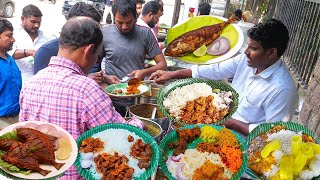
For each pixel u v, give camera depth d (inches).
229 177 47.9
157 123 69.2
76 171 57.1
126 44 112.7
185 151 53.1
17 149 42.8
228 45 84.5
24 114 60.0
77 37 57.5
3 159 42.3
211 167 47.6
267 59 73.5
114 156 49.6
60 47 59.6
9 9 444.1
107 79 105.3
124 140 53.5
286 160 48.6
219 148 52.7
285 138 53.9
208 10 219.9
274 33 69.6
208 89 68.7
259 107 78.0
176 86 72.7
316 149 50.2
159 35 180.9
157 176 52.9
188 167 49.8
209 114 63.4
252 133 57.1
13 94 113.4
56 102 56.4
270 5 292.0
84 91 56.3
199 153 52.4
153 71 113.1
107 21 248.2
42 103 57.4
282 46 71.7
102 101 57.5
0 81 109.7
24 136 45.5
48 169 43.2
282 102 73.8
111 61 114.6
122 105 93.4
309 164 48.7
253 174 49.8
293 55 149.5
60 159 44.9
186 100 66.9
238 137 54.6
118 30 113.2
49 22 446.0
